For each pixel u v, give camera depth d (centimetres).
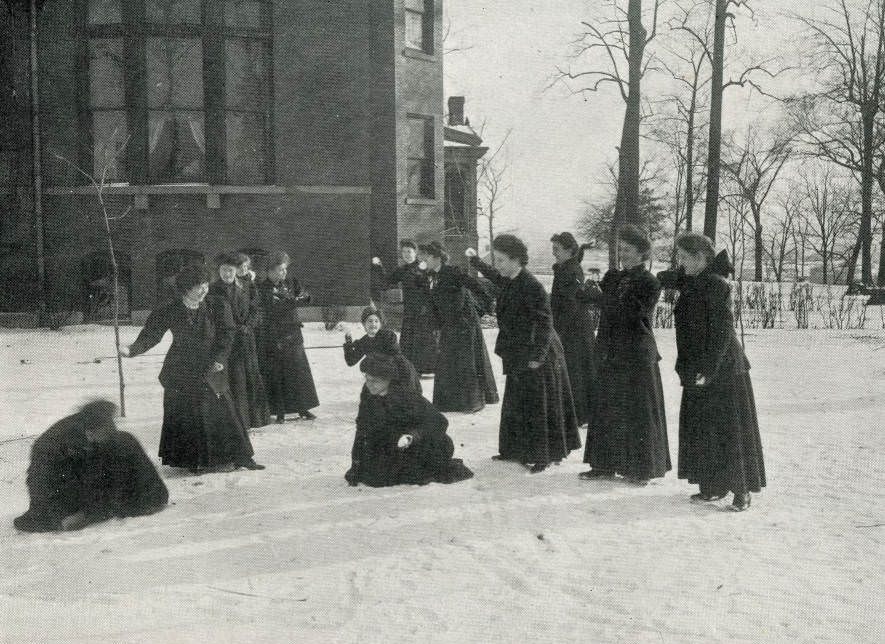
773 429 840
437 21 2200
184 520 547
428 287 1044
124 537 512
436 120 2197
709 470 573
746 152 4234
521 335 665
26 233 1867
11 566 460
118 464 549
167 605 405
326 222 1964
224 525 536
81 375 1184
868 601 407
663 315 2138
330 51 1945
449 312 923
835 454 726
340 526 532
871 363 1394
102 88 1895
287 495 605
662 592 421
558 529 524
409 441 621
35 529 525
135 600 411
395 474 629
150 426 847
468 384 925
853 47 3316
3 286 1870
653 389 634
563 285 852
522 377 679
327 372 1261
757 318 2309
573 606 405
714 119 2516
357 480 631
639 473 627
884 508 565
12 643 359
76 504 537
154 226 1880
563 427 692
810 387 1123
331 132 1956
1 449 744
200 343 663
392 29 2086
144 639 364
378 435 633
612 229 2364
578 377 853
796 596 415
